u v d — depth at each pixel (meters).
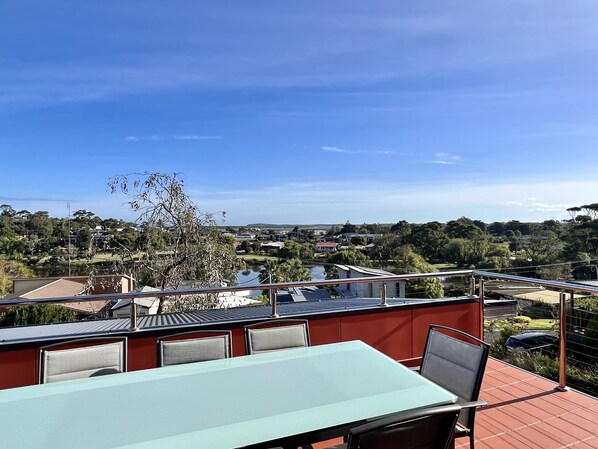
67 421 1.41
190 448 1.22
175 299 6.39
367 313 3.52
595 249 16.80
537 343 5.94
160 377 1.82
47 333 2.88
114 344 2.10
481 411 2.71
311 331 3.32
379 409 1.46
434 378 2.02
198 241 6.60
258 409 1.47
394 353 3.61
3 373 2.59
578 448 2.24
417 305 3.69
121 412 1.47
